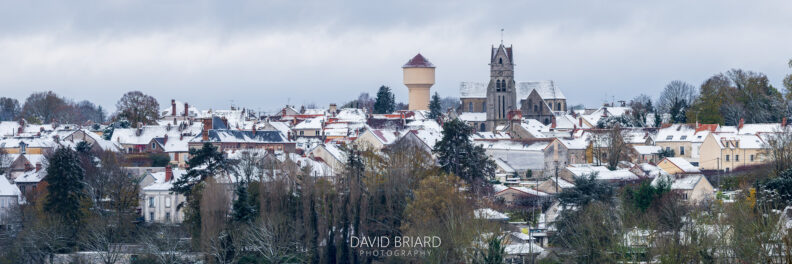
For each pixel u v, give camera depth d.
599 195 168.12
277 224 150.62
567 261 137.62
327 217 152.88
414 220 151.00
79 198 173.38
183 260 150.00
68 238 163.12
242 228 151.00
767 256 114.62
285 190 156.88
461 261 136.12
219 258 147.38
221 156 178.50
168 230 159.38
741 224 129.38
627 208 156.38
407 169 171.38
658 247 129.62
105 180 185.12
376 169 177.62
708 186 195.62
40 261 158.00
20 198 191.00
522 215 178.38
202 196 154.75
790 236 108.38
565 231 150.12
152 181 197.75
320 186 157.75
